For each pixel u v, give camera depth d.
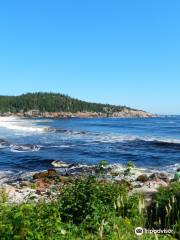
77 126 97.06
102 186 10.77
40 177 21.48
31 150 36.75
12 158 30.92
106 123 126.31
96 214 9.18
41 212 8.08
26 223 7.07
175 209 9.87
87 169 25.06
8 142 44.31
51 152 35.22
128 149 38.16
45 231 7.19
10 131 65.56
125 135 60.16
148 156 33.00
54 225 7.37
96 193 10.14
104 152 35.41
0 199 12.46
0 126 81.56
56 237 7.12
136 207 10.05
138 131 75.50
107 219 9.08
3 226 6.89
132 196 10.97
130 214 9.91
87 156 32.84
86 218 9.03
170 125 109.94
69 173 23.17
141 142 45.53
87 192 10.00
